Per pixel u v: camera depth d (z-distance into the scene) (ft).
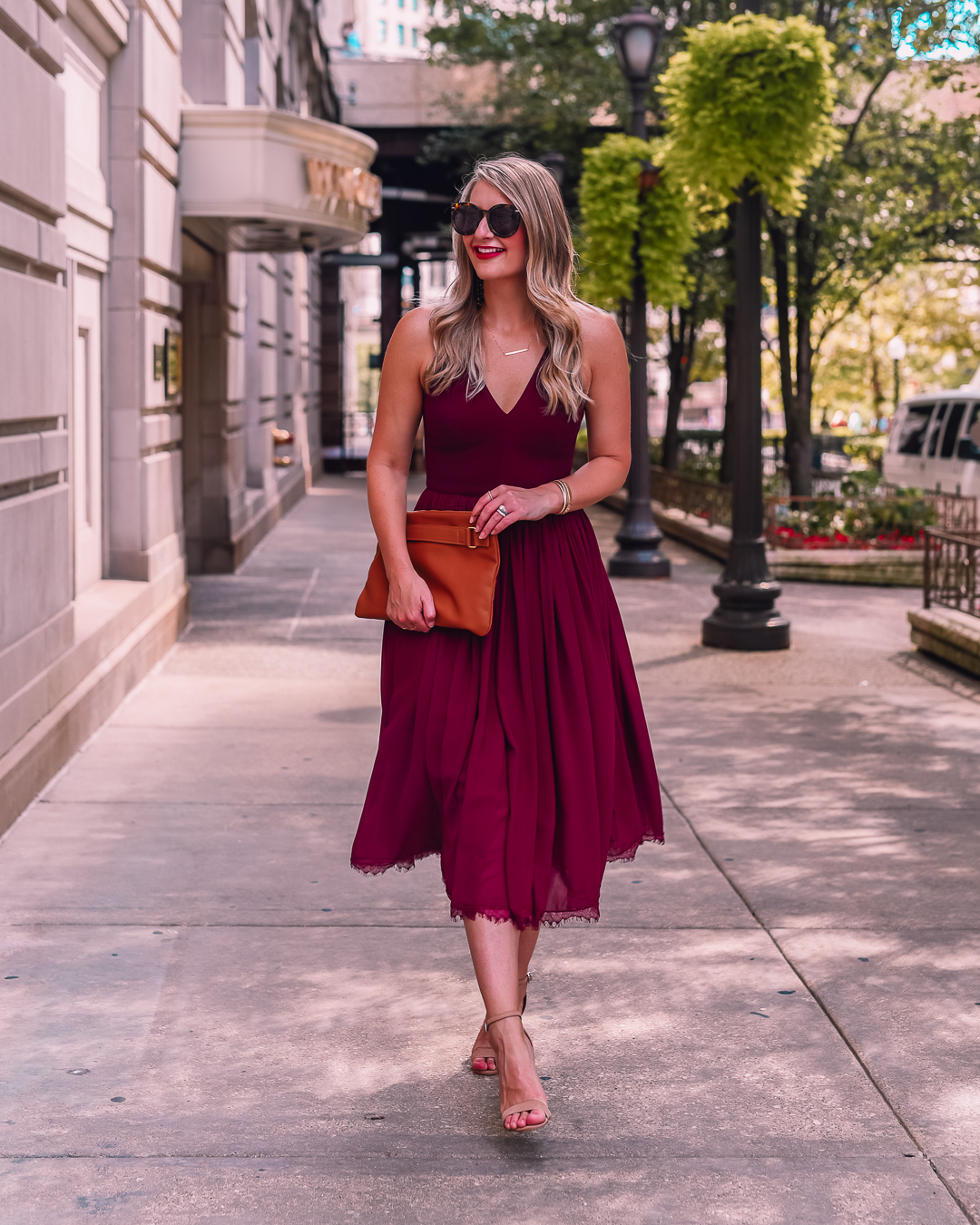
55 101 19.89
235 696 25.91
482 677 9.45
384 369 9.72
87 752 21.15
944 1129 9.78
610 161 45.47
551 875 9.46
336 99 91.50
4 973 12.60
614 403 9.82
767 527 49.96
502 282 9.46
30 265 18.98
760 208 32.35
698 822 17.97
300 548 52.85
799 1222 8.55
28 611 18.61
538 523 9.71
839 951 13.37
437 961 13.06
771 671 29.73
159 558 30.89
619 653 10.14
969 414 75.36
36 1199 8.76
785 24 31.45
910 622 32.83
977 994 12.32
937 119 57.93
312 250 44.27
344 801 18.69
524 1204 8.75
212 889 15.03
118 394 29.22
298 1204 8.73
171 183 33.30
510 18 74.33
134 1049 11.05
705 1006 12.01
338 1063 10.84
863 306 106.63
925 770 20.84
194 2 40.73
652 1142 9.57
